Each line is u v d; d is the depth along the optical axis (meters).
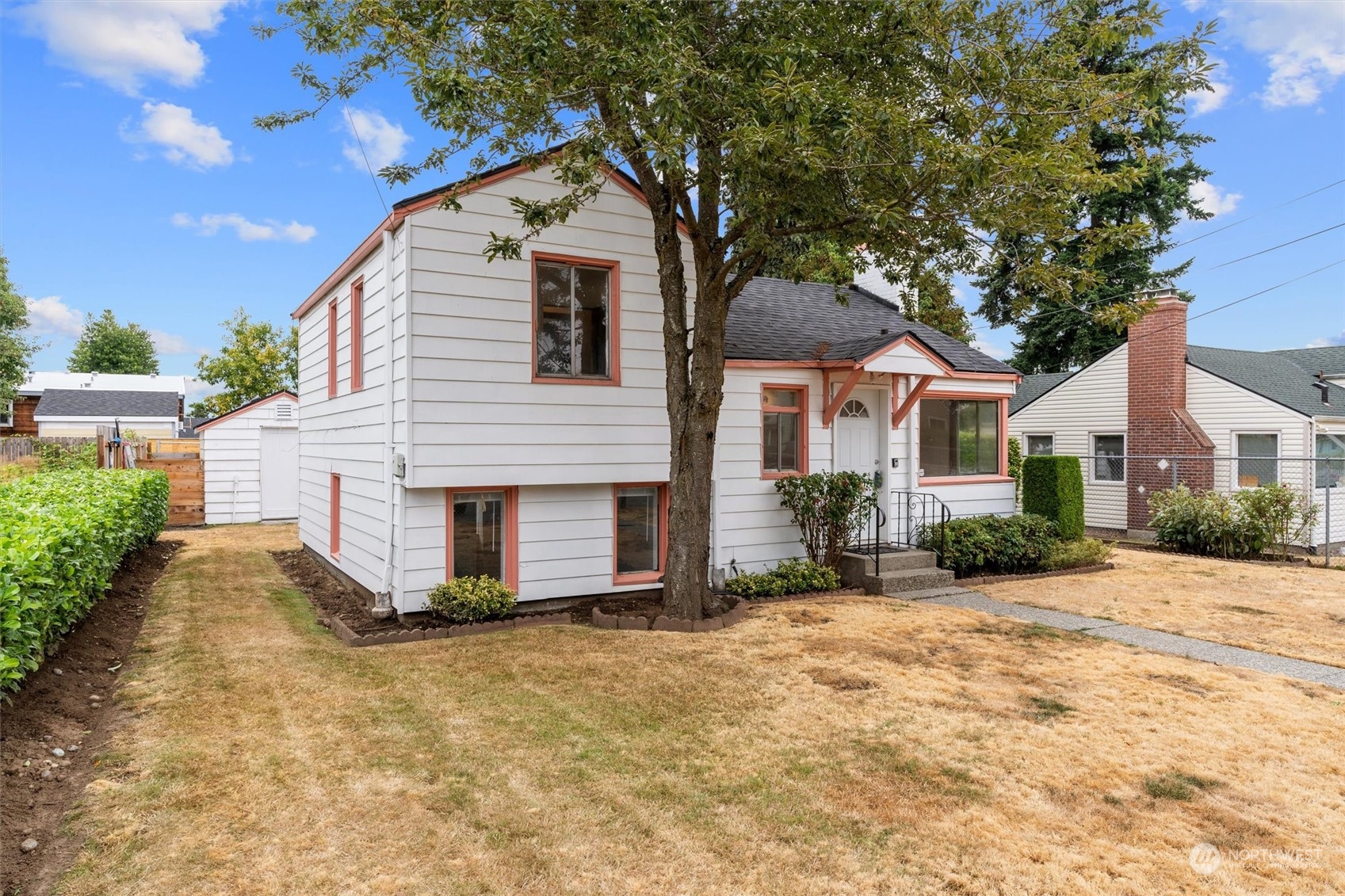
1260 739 5.15
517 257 7.62
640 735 5.14
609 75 6.35
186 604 9.27
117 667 6.57
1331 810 4.17
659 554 10.02
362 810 4.00
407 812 4.00
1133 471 18.36
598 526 9.40
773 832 3.87
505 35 6.58
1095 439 19.67
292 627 8.15
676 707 5.68
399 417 8.25
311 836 3.73
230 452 19.09
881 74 7.84
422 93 6.83
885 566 10.69
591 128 6.59
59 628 5.93
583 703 5.74
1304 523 14.43
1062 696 6.02
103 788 4.13
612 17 6.53
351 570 10.31
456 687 6.09
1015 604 9.73
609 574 9.48
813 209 8.15
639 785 4.38
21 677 4.46
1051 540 12.42
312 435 13.32
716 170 7.69
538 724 5.31
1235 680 6.46
